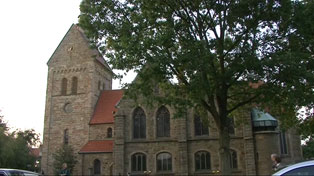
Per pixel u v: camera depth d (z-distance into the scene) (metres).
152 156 45.38
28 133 77.38
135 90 26.08
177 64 22.92
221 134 25.77
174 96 27.73
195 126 45.38
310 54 24.19
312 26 22.84
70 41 61.16
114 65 24.48
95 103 58.53
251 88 27.27
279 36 24.56
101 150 50.16
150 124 46.56
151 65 23.28
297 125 35.06
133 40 23.41
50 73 60.53
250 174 41.38
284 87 23.91
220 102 26.08
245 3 23.45
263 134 42.28
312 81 22.22
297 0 23.86
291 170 9.46
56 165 51.97
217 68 26.05
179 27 24.98
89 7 25.72
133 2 25.67
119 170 45.12
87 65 59.03
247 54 22.97
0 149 51.03
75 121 56.59
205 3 25.31
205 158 43.94
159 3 25.38
